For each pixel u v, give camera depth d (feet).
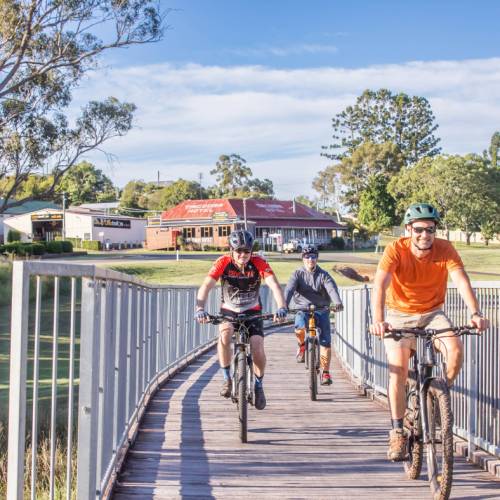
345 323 44.83
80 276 13.38
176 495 17.49
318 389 35.96
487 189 293.23
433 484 16.14
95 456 14.73
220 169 481.46
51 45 114.93
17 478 9.98
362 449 22.31
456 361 16.35
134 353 24.23
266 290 90.53
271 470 19.80
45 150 119.75
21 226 297.12
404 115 428.15
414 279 17.10
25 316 10.12
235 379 23.58
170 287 38.93
